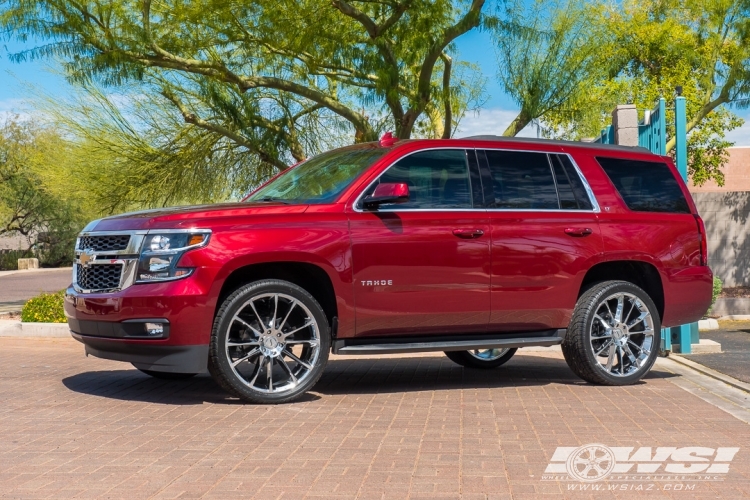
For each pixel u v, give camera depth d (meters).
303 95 14.38
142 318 6.34
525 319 7.38
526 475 4.53
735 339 11.76
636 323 7.76
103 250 6.67
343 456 4.92
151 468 4.64
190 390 7.28
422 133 17.16
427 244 6.95
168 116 15.14
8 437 5.40
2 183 43.19
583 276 7.52
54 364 8.99
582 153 7.84
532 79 14.33
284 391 6.66
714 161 26.42
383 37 13.14
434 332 7.15
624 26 22.94
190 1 13.02
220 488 4.26
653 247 7.84
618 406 6.57
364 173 6.98
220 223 6.46
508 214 7.29
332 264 6.66
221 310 6.43
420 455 4.95
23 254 46.53
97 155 15.02
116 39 12.56
